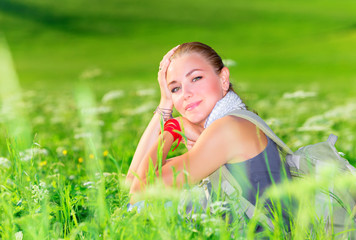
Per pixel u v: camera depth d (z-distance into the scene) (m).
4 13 77.12
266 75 46.50
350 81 38.34
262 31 72.06
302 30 71.69
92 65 53.78
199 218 3.49
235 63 5.89
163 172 3.86
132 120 14.74
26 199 4.15
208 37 69.50
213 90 4.19
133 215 3.78
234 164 3.90
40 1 83.69
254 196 3.83
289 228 3.83
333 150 4.04
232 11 83.38
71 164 7.41
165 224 3.29
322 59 54.34
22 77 46.78
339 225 3.80
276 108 16.77
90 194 3.94
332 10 83.81
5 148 8.90
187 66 4.19
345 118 11.03
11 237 3.62
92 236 3.69
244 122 3.95
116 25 75.50
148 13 81.38
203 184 4.19
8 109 10.76
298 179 3.99
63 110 17.92
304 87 30.91
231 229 3.46
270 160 3.91
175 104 4.34
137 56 58.81
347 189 3.76
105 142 10.41
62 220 4.07
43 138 11.13
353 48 59.22
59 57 59.38
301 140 8.57
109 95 10.07
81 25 74.69
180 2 87.94
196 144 3.93
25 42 66.31
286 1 91.06
